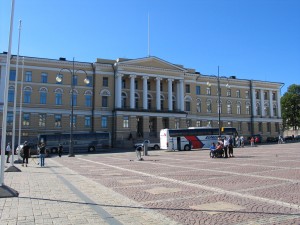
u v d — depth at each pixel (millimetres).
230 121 81188
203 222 7645
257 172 16828
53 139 54094
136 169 21031
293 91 102375
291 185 12312
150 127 70062
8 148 30594
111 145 65188
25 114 59875
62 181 15555
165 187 12969
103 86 66688
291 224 7254
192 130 53000
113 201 10375
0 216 8453
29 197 11180
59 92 63312
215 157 29516
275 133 86625
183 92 73188
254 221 7582
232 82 83062
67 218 8227
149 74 69375
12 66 59906
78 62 65438
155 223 7668
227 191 11523
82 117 64688
